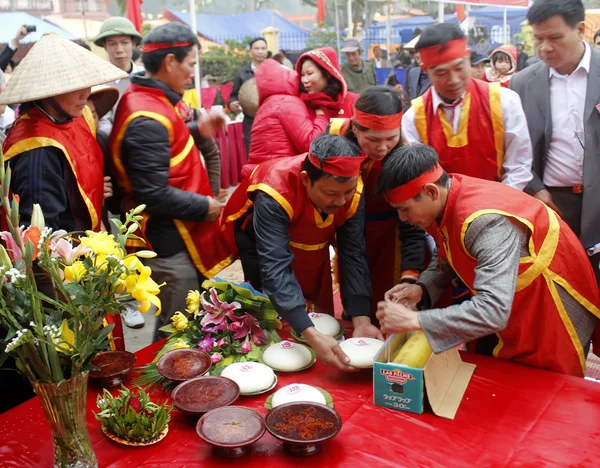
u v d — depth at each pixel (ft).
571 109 8.88
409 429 5.00
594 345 6.79
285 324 7.21
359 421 5.13
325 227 6.98
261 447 4.84
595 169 8.78
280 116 9.20
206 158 10.21
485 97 8.29
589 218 8.93
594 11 29.84
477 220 5.47
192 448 4.86
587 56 8.72
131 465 4.66
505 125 8.29
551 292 6.02
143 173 7.84
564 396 5.43
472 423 5.07
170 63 7.92
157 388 5.78
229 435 4.71
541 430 4.93
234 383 5.48
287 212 6.52
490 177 8.63
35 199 6.95
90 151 7.61
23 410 5.48
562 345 6.14
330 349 5.82
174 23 8.05
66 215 7.34
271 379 5.69
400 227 8.22
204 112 10.07
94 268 4.35
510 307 5.16
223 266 8.77
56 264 4.29
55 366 4.29
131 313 12.17
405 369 5.16
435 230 6.08
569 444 4.74
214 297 6.37
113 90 8.84
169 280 8.41
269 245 6.39
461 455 4.66
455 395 5.46
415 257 8.05
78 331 4.35
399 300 6.53
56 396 4.30
